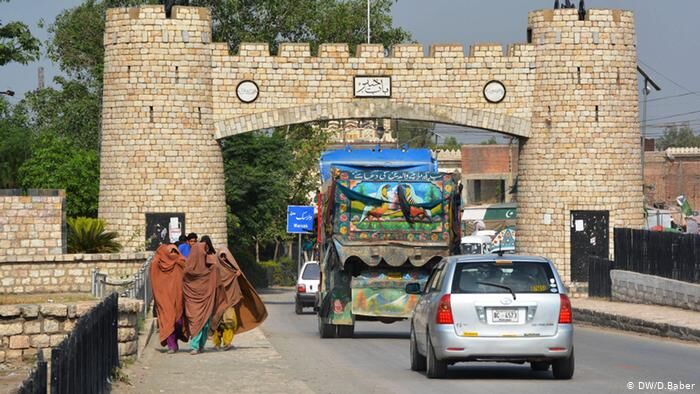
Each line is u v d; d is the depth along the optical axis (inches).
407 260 1424.7
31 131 3255.4
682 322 1422.2
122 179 2381.9
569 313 893.2
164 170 2373.3
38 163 2657.5
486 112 2448.3
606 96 2437.3
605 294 2076.8
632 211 2463.1
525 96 2455.7
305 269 2178.9
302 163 3757.4
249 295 1185.4
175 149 2373.3
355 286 1422.2
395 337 1469.0
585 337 1425.9
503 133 2459.4
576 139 2436.0
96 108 3595.0
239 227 3287.4
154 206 2372.0
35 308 981.8
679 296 1705.2
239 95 2413.9
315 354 1179.9
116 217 2388.0
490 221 3759.8
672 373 958.4
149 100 2370.8
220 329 1167.0
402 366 1044.5
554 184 2444.6
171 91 2372.0
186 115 2377.0
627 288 1943.9
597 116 2437.3
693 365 1029.8
